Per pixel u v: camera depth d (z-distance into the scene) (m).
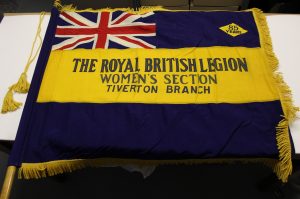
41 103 0.91
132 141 0.84
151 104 0.90
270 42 1.02
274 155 0.83
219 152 0.83
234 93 0.91
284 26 1.09
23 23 1.14
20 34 1.11
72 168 0.87
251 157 0.84
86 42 1.04
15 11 2.13
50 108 0.90
